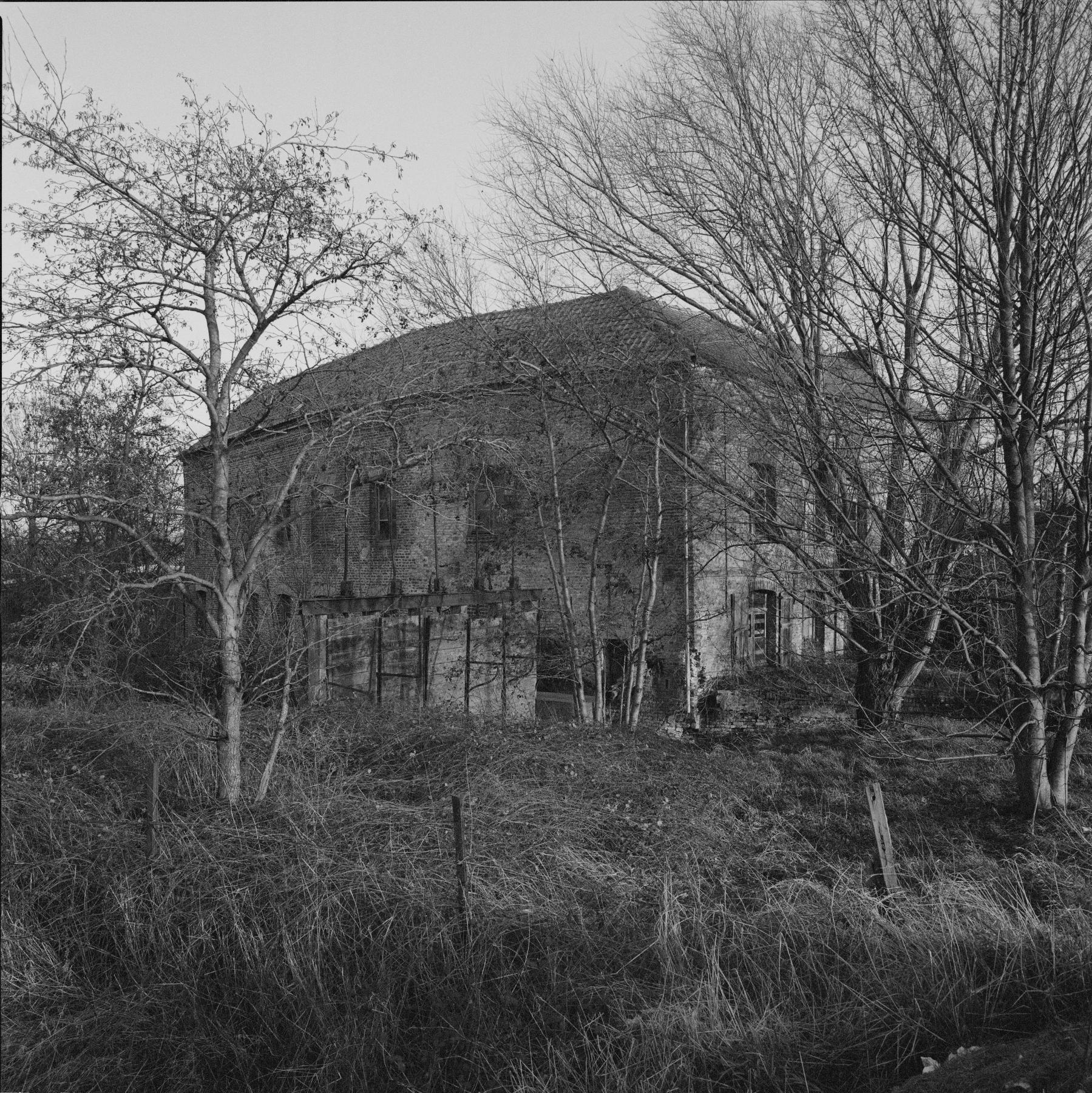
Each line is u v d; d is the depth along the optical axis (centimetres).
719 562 1573
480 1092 515
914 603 1001
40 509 671
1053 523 945
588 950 597
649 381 1207
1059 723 914
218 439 733
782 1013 557
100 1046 555
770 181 1003
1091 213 846
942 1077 459
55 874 670
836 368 1022
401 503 1845
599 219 1160
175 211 709
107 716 952
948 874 711
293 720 927
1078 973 557
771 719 1317
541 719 1375
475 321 1217
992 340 880
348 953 600
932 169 880
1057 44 822
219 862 659
